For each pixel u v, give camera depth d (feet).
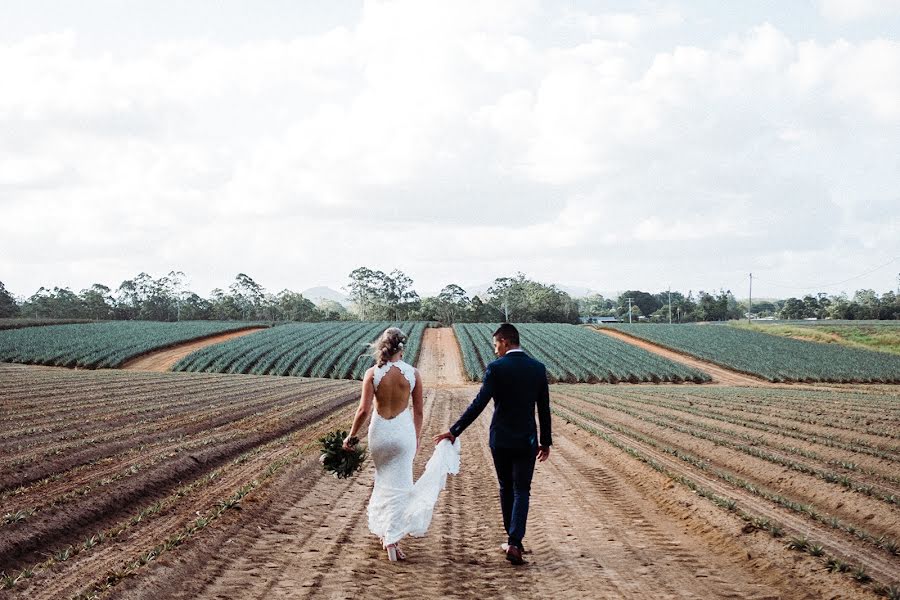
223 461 38.24
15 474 29.55
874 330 266.36
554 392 113.91
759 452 39.70
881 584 17.31
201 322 292.81
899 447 44.98
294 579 18.51
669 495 29.50
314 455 39.65
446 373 187.73
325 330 256.73
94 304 442.50
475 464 39.91
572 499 30.01
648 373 173.27
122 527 22.84
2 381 86.43
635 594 17.44
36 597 16.38
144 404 63.31
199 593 17.21
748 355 204.23
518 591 17.84
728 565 20.22
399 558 20.70
